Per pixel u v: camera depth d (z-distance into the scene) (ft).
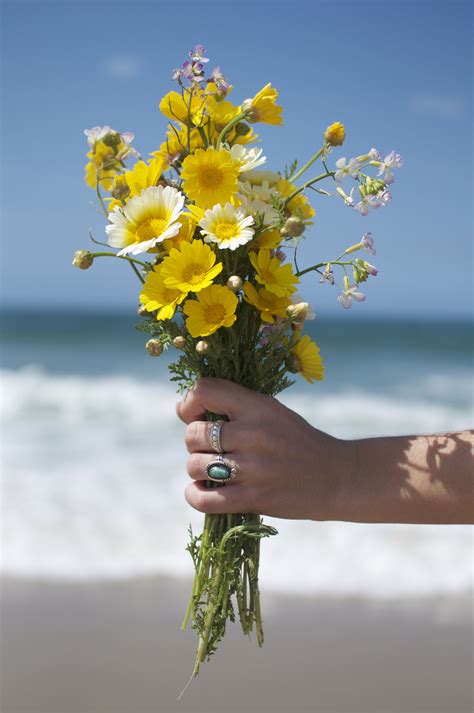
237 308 4.32
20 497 20.36
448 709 10.18
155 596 13.93
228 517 4.49
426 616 13.47
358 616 13.42
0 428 31.73
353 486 4.35
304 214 4.36
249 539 4.54
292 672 11.24
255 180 4.30
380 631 12.79
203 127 4.40
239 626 12.93
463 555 16.26
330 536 17.24
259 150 4.19
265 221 4.14
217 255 4.17
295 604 13.91
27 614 12.92
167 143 4.44
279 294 4.01
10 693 10.20
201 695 10.44
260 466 4.30
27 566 15.28
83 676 10.81
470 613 13.62
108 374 53.93
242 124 4.39
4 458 25.62
